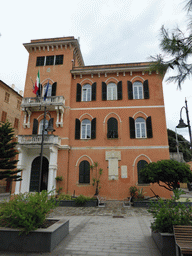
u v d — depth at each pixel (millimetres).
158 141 17672
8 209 6160
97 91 19766
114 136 18266
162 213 5871
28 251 5547
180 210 6453
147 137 17828
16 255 5297
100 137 18422
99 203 14500
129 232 7426
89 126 19141
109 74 20078
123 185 17031
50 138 17047
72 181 17578
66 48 20781
